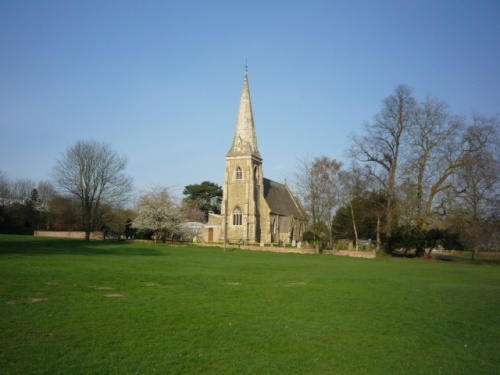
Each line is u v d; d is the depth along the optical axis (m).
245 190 88.50
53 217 96.19
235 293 19.72
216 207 125.69
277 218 95.62
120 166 78.50
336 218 78.06
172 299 17.58
